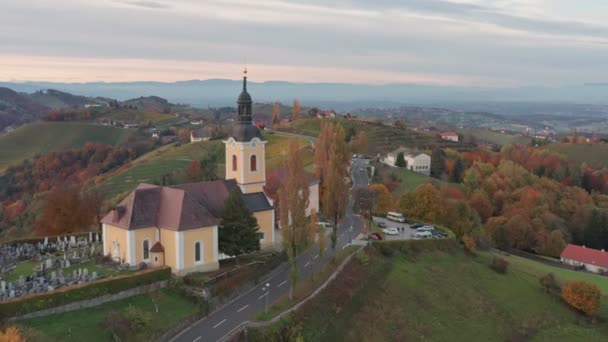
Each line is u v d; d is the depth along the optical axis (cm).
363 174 19362
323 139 13738
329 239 10900
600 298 10138
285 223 7731
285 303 7569
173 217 8331
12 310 6234
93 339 6256
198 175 18288
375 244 10281
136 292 7344
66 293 6688
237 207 8838
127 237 8225
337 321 7675
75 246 9612
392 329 8056
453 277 10069
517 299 10050
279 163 18262
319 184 13588
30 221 15650
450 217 13450
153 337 6494
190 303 7375
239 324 6975
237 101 10544
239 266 8688
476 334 8638
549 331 9388
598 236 17125
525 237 15638
